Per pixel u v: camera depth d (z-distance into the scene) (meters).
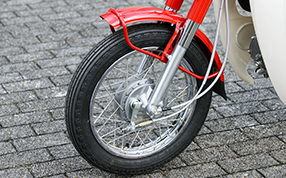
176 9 2.22
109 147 2.37
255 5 2.08
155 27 2.18
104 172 2.55
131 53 2.19
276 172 2.56
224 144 2.82
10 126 2.95
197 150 2.76
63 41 4.09
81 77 2.15
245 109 3.20
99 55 2.13
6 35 4.16
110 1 4.93
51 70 3.64
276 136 2.91
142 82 2.29
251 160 2.67
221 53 3.93
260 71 2.41
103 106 3.18
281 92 2.19
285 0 1.95
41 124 2.99
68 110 2.19
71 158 2.67
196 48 2.31
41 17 4.53
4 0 4.90
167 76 2.19
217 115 3.12
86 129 2.25
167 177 2.51
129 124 2.40
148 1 4.93
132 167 2.45
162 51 2.25
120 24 2.06
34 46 3.99
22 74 3.57
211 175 2.54
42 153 2.71
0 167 2.57
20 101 3.23
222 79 2.40
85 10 4.72
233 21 2.57
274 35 2.03
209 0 2.10
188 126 2.53
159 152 2.51
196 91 2.43
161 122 2.71
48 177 2.50
